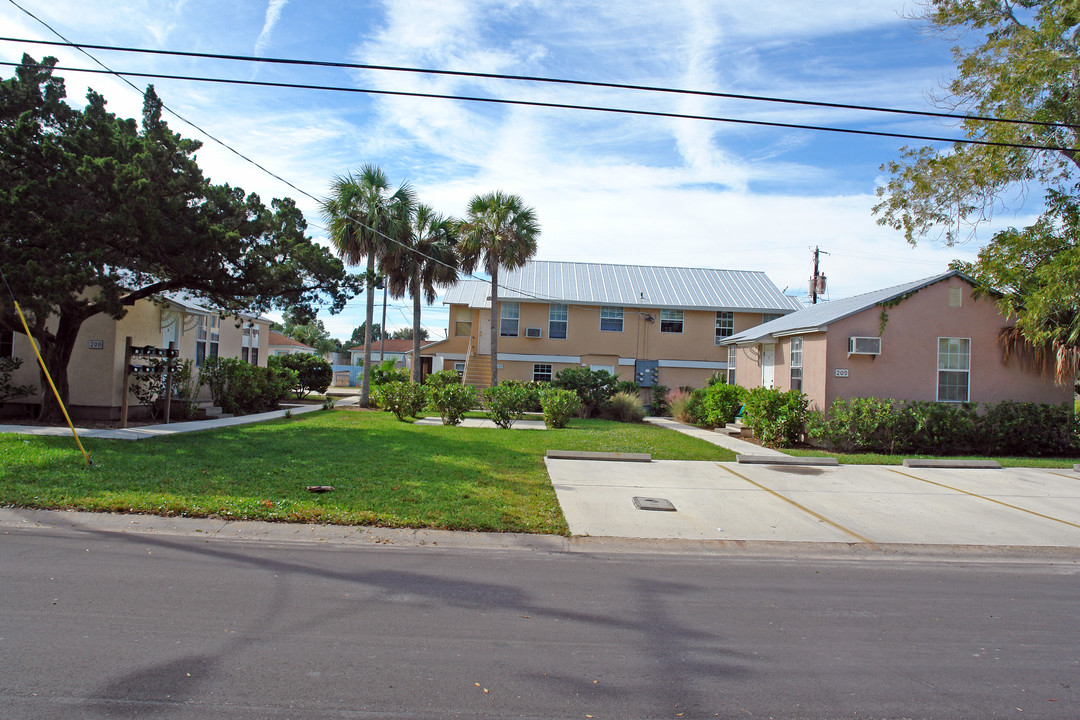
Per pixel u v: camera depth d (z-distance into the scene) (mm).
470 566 6176
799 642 4602
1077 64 13500
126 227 11969
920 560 7039
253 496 7953
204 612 4707
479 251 26109
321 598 5109
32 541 6281
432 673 3898
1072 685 4000
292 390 28344
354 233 24062
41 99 13203
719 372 30250
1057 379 14766
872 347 15125
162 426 14875
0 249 11305
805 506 9141
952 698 3787
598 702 3623
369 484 8820
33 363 16234
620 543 7203
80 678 3641
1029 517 8852
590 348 30359
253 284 14602
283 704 3453
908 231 16641
